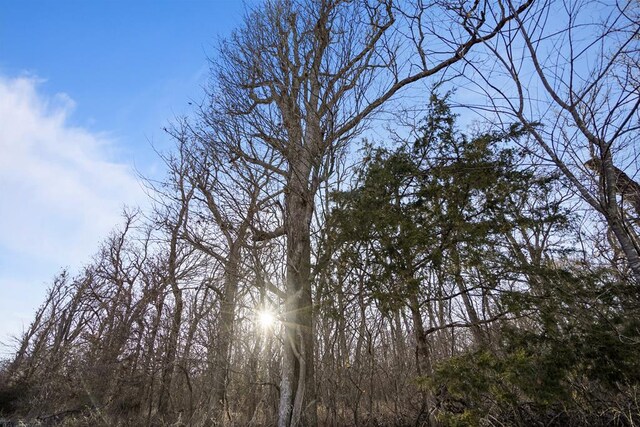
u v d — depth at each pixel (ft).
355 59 32.58
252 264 29.55
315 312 26.78
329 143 30.27
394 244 24.54
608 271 18.78
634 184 14.89
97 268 72.33
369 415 27.53
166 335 37.09
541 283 21.59
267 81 32.01
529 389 17.72
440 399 22.02
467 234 24.02
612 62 13.48
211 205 30.94
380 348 31.40
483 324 24.36
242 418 32.73
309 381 26.61
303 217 29.55
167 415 34.42
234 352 35.17
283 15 34.40
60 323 72.54
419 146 26.99
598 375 18.19
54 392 48.42
